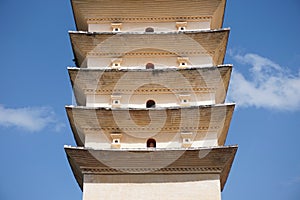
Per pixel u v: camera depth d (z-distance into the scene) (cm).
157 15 4059
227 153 3428
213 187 3428
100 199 3406
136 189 3434
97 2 3991
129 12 4041
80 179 3791
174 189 3431
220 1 3978
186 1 3978
